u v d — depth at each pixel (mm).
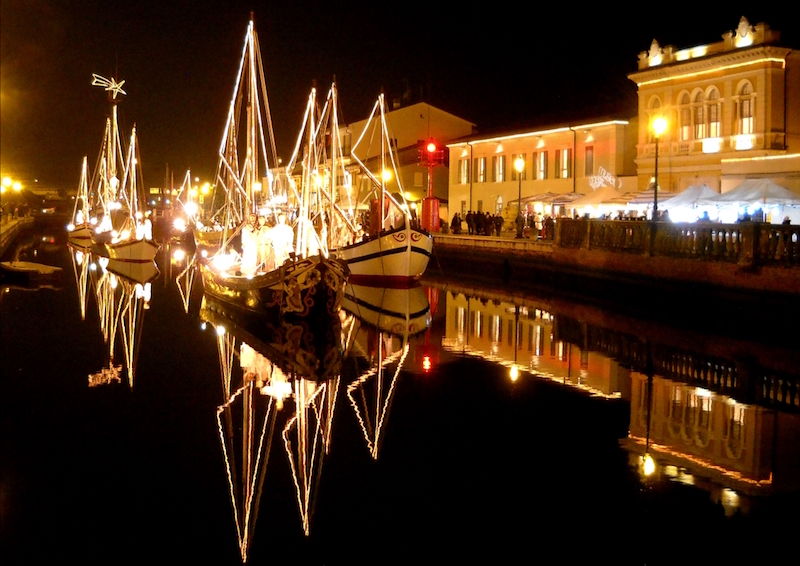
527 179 58344
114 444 14398
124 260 44656
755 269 25219
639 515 10930
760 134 40688
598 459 13273
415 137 70312
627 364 20875
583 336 25250
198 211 86062
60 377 19516
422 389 18328
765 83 40438
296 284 25094
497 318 29406
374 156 73500
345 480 12562
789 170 37281
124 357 21922
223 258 32938
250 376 19703
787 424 15164
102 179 63844
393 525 10828
